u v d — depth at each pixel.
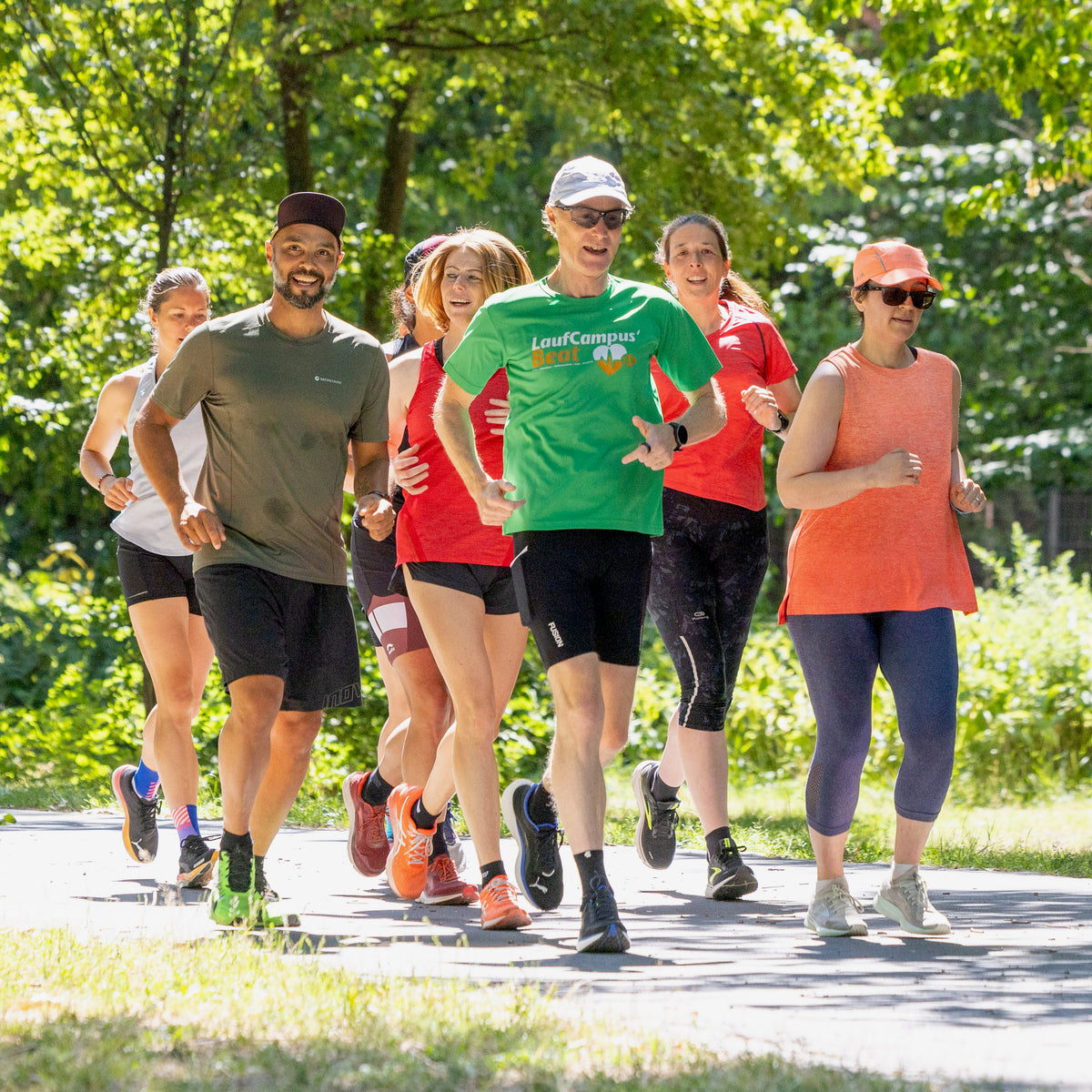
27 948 9.88
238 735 11.99
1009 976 10.06
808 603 11.91
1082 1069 7.36
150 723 15.78
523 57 38.25
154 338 16.02
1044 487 67.06
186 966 9.26
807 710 35.75
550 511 11.37
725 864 14.60
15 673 42.34
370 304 38.66
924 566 11.74
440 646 12.60
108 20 32.12
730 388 15.09
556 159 53.47
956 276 61.44
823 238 59.28
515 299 11.62
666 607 15.04
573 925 12.40
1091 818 27.11
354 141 42.31
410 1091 6.65
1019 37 32.47
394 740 15.02
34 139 34.66
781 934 12.09
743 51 39.53
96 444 16.38
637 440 11.47
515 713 33.91
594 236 11.42
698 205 40.03
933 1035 8.12
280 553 12.23
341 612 12.59
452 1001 8.27
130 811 15.97
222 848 12.12
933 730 11.66
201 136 32.78
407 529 12.95
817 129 40.03
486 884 12.13
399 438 14.66
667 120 39.28
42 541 55.50
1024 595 38.69
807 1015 8.62
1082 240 59.69
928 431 11.88
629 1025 7.97
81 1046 7.38
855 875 16.75
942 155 61.00
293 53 34.72
